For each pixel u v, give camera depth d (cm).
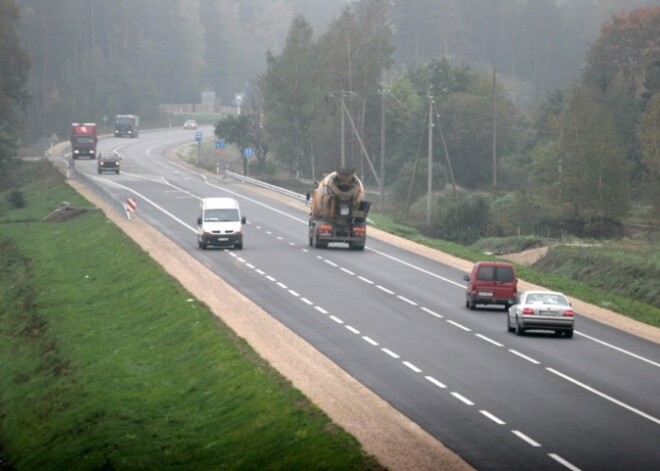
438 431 5403
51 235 15750
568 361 7338
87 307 10906
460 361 7225
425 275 11669
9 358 9906
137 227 15125
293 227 15888
